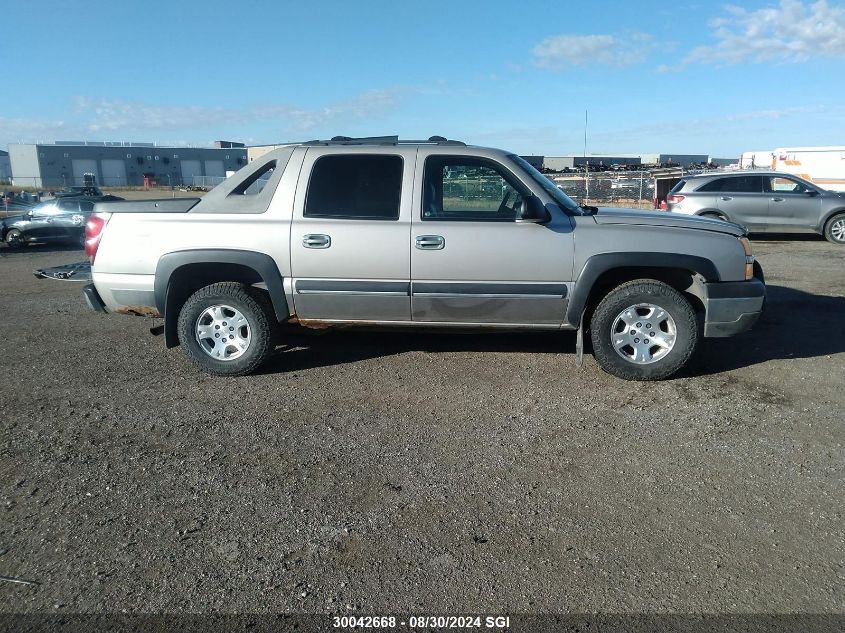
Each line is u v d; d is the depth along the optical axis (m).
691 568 2.88
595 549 3.03
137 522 3.27
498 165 5.19
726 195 14.59
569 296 5.10
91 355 6.19
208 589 2.76
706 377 5.37
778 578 2.81
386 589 2.76
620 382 5.25
